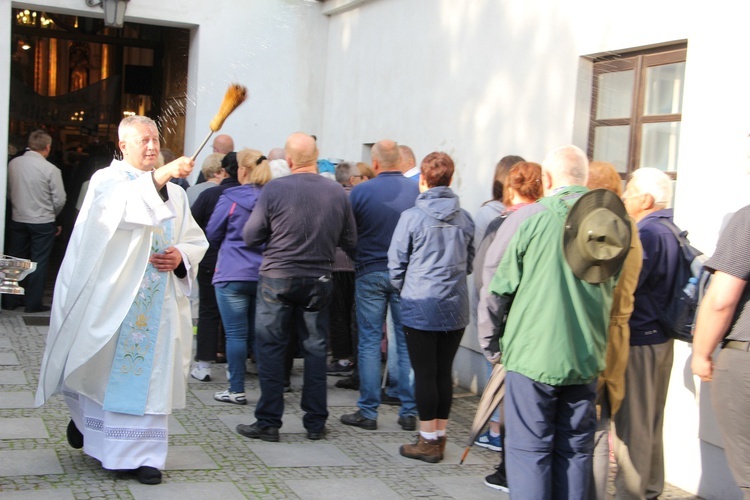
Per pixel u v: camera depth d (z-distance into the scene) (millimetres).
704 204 4734
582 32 5953
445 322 4984
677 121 5277
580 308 3641
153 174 4176
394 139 8531
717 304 3393
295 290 5145
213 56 9703
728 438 3438
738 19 4586
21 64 11523
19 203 9008
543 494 3682
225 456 4941
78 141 11883
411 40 8242
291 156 5246
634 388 4270
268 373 5250
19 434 5078
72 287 4246
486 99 7023
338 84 9797
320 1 9984
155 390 4363
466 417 6258
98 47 11789
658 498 4656
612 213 3645
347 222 5379
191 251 4504
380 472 4859
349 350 6824
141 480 4363
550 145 6246
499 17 6871
